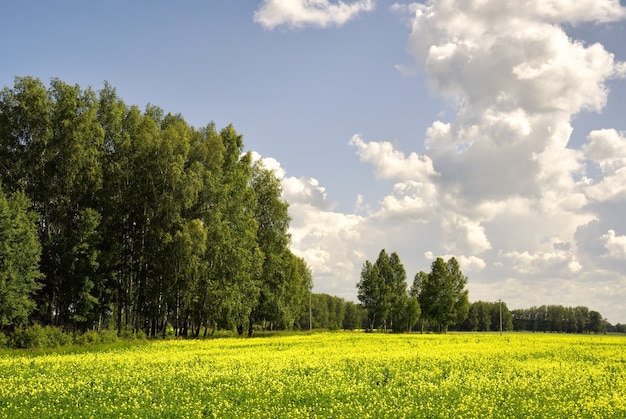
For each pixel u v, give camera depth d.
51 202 57.28
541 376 30.14
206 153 65.25
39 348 44.06
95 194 58.84
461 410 20.72
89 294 56.19
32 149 56.16
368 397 22.86
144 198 61.22
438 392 24.22
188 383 25.67
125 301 61.31
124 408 20.16
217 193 63.31
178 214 59.97
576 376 29.67
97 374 28.50
